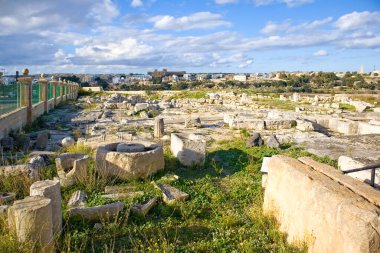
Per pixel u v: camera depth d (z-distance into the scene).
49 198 5.06
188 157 10.27
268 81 102.31
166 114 27.19
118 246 5.43
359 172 8.51
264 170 9.50
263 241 5.56
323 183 4.93
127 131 17.73
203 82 108.75
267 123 18.53
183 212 6.74
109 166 8.72
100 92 51.75
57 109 30.22
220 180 9.25
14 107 17.03
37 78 26.06
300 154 11.74
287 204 5.70
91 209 6.30
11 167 8.27
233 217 6.50
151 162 9.02
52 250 4.80
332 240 4.34
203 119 23.47
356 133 17.80
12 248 4.54
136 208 6.69
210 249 5.36
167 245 5.36
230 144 13.80
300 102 34.91
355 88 69.31
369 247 3.79
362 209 4.00
